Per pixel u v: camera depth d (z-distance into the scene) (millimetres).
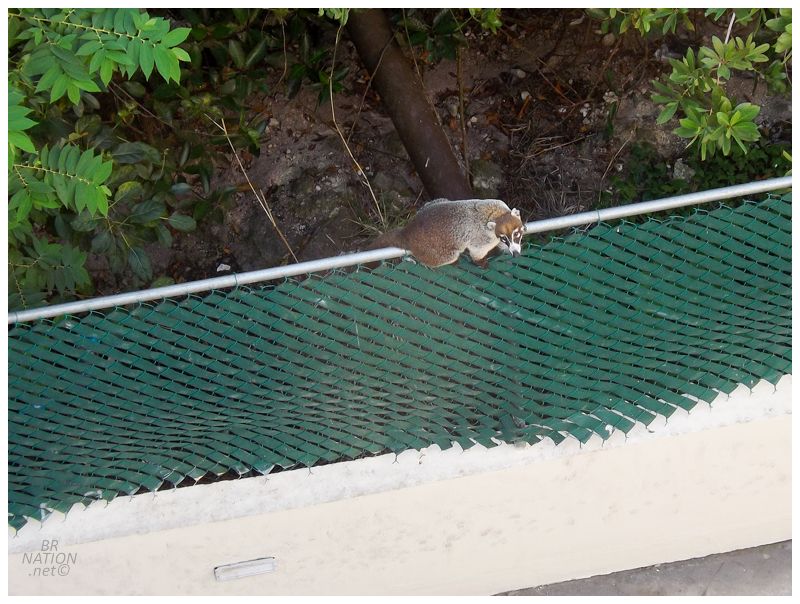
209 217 6270
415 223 4660
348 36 6551
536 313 3875
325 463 4172
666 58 7008
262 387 3898
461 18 6785
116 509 4020
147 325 3670
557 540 4641
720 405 4312
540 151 7012
